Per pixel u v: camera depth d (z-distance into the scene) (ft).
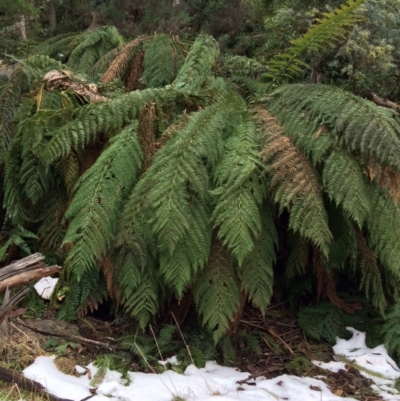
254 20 22.50
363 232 8.16
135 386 6.57
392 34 12.33
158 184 7.03
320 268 8.32
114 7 23.97
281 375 7.29
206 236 7.04
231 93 8.86
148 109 8.03
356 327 8.57
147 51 12.44
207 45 10.46
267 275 7.41
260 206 7.41
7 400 5.93
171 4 24.67
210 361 7.45
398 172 7.20
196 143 7.34
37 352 6.89
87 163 8.65
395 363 7.91
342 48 11.79
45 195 8.89
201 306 7.19
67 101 8.96
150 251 7.28
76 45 14.71
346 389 7.12
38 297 8.22
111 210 7.25
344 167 7.21
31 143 8.45
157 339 7.43
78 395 6.15
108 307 8.29
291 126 7.78
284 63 9.66
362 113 7.39
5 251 8.70
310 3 13.57
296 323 8.68
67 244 8.30
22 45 16.89
